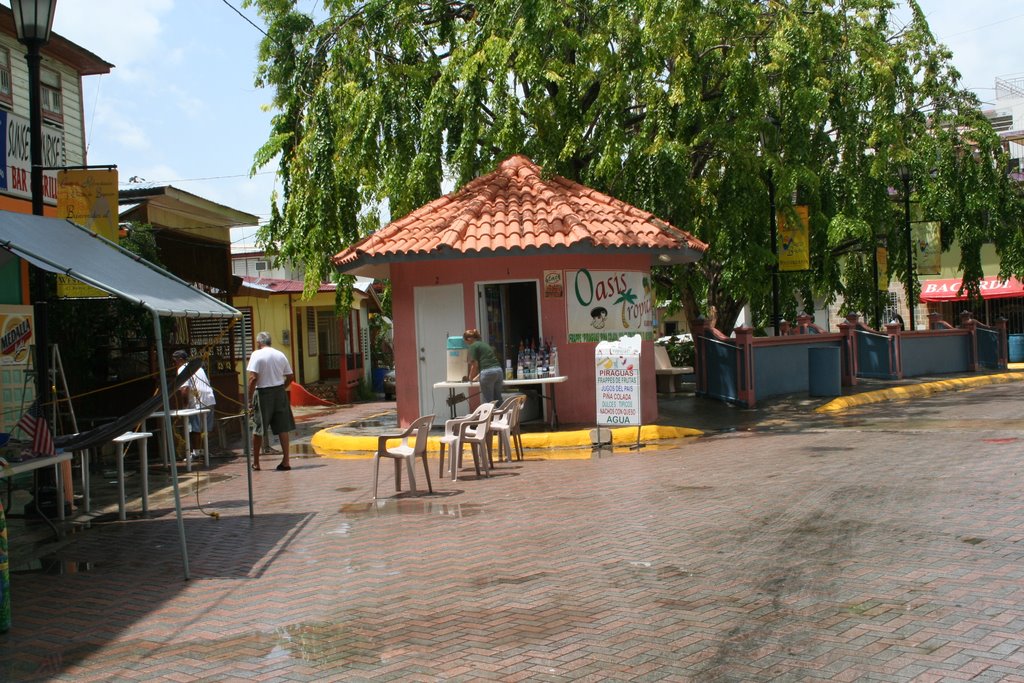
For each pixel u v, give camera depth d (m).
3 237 7.62
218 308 9.02
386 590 6.75
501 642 5.46
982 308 38.88
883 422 16.19
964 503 8.61
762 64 20.25
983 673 4.57
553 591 6.48
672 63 19.25
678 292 23.44
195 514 10.40
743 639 5.28
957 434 13.86
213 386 18.45
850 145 21.89
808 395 21.22
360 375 35.19
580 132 18.03
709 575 6.65
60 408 14.58
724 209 19.84
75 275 7.42
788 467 11.41
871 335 25.11
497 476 12.16
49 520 10.07
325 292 32.53
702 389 21.53
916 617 5.47
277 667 5.23
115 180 11.29
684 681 4.71
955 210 24.81
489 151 19.19
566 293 16.12
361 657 5.32
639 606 6.02
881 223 22.88
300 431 21.84
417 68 18.98
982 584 6.05
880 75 20.84
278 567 7.65
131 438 10.48
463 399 15.59
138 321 15.71
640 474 11.59
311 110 19.17
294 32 20.17
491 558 7.54
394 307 16.94
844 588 6.14
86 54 15.93
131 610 6.57
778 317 22.11
